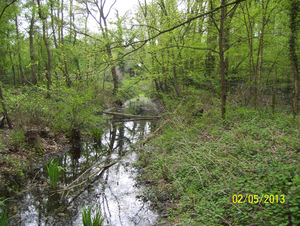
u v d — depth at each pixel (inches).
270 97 444.8
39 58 730.2
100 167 260.2
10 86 358.3
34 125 312.5
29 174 240.4
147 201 186.5
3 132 290.5
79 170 267.4
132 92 629.6
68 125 363.9
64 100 337.4
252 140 193.9
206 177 172.2
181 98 420.8
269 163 157.5
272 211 112.6
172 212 158.6
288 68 429.1
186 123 323.3
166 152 263.6
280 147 173.6
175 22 363.6
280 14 315.3
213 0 287.4
